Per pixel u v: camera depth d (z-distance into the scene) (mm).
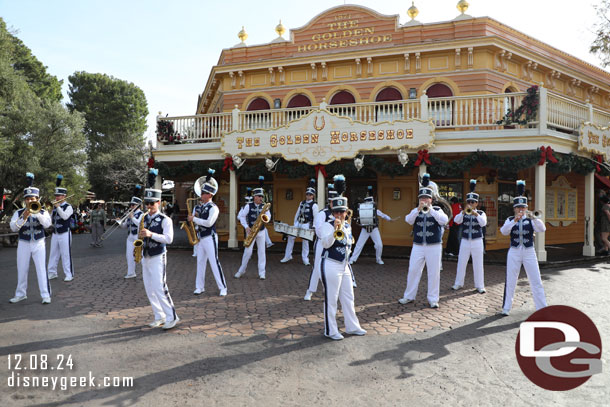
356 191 16766
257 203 9781
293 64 16609
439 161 12172
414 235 7180
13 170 18328
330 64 16422
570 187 18109
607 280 9328
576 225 18516
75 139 20906
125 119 50031
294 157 13461
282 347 5039
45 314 6355
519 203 6676
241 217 9539
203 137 15055
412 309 6863
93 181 38906
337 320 6254
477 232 8219
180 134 15211
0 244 15898
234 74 17625
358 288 8375
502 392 3930
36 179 19406
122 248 15344
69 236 9055
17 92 19016
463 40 14633
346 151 12945
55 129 20516
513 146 11922
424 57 15438
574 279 9453
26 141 19562
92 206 32438
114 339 5273
